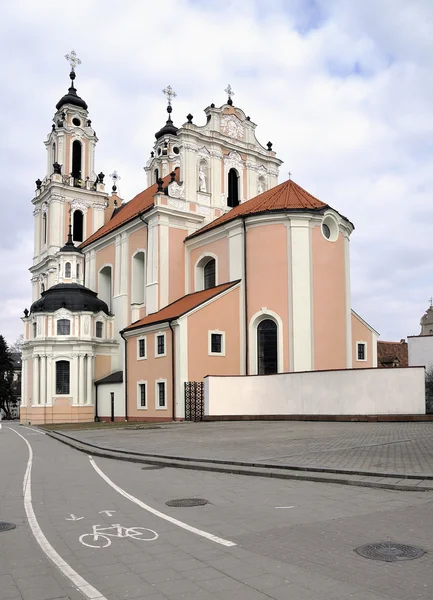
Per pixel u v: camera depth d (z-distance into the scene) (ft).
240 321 138.10
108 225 212.84
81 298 187.11
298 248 133.90
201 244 157.89
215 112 174.60
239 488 39.88
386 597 18.80
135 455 61.62
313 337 131.75
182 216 164.25
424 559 22.35
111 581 21.22
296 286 132.67
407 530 26.68
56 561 23.94
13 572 22.67
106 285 202.69
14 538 28.12
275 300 134.21
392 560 22.34
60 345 182.50
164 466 54.13
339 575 20.98
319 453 52.85
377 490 36.58
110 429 112.78
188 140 168.66
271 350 135.54
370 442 60.39
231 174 178.60
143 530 28.68
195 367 131.64
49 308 185.37
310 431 78.64
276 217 135.95
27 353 194.29
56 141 236.63
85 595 19.88
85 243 212.84
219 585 20.40
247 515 31.24
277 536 26.61
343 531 26.99
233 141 177.78
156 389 140.46
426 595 18.85
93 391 182.70
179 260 163.53
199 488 40.65
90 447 74.69
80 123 239.50
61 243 226.99
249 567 22.26
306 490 37.88
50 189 227.81
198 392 128.77
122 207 237.25
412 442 58.75
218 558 23.54
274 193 148.36
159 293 159.22
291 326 131.75
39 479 48.83
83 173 237.04
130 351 155.22
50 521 31.71
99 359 185.47
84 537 27.78
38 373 183.93
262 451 57.26
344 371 98.17
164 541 26.45
